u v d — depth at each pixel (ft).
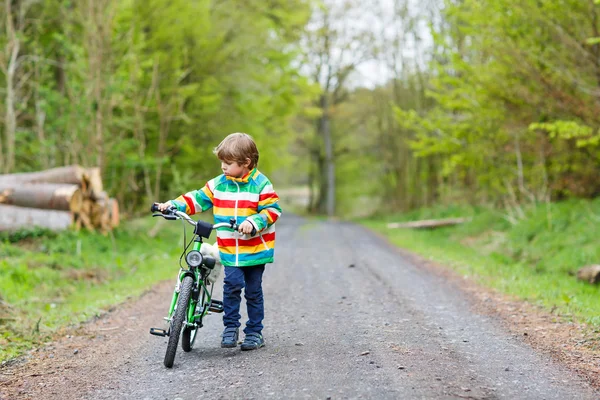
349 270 31.01
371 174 135.74
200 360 14.26
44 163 46.96
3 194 37.11
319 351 14.70
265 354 14.55
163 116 54.13
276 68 76.84
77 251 33.50
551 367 13.32
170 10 58.59
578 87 36.58
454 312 19.84
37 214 36.60
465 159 49.73
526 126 42.68
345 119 134.41
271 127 87.76
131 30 49.67
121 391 12.28
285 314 19.70
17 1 52.24
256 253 14.34
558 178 45.70
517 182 52.60
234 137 13.93
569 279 29.07
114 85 45.50
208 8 63.46
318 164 147.43
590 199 44.80
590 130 34.60
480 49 41.57
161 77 56.90
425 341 15.72
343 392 11.53
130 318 20.26
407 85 93.81
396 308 20.49
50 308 22.21
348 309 20.35
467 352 14.61
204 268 14.29
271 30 76.59
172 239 48.29
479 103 44.11
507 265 35.78
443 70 46.73
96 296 24.98
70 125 45.39
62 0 52.60
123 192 52.90
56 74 57.98
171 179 63.05
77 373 13.74
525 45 38.42
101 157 45.42
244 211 14.05
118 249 38.81
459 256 38.19
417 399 11.07
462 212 69.31
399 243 50.47
